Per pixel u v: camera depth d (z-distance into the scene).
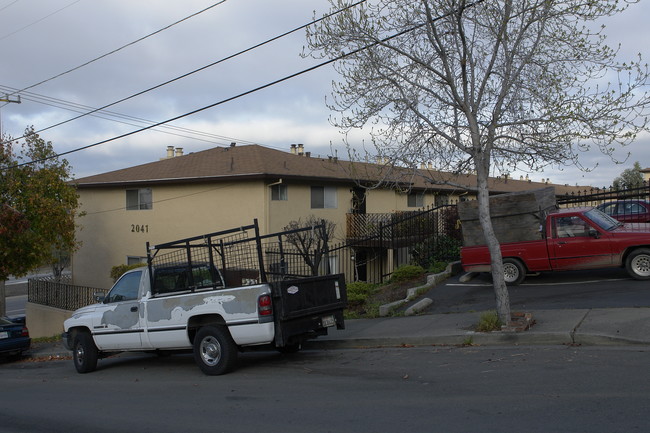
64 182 23.09
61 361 14.05
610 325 8.73
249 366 9.70
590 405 5.70
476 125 9.60
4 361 15.29
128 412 7.29
